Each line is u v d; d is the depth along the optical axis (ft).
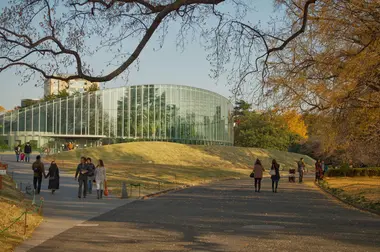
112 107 256.32
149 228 46.83
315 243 38.11
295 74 67.82
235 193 99.35
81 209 64.13
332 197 91.91
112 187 103.30
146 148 228.22
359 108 67.56
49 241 39.06
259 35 42.29
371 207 64.49
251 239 40.19
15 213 50.11
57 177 83.41
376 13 55.67
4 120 241.76
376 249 35.40
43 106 242.37
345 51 65.82
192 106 281.33
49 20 35.24
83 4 36.17
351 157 113.91
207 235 42.42
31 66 33.58
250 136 317.83
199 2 37.32
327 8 62.34
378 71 60.64
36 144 239.91
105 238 40.65
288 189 115.14
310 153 314.35
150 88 265.75
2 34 33.50
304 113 76.69
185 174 165.78
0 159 169.27
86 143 257.75
